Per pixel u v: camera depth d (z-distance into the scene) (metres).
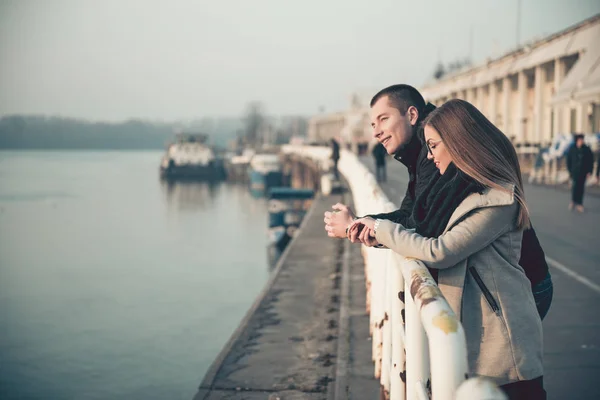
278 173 80.75
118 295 22.30
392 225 2.43
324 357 6.24
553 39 30.70
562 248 10.96
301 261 11.95
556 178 23.27
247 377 5.74
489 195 2.24
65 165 192.62
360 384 5.21
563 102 25.53
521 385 2.26
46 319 18.45
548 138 31.81
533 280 2.48
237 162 108.75
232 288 23.72
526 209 2.29
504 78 37.03
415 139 3.07
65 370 13.66
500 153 2.29
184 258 31.58
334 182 26.81
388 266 3.80
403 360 2.98
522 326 2.27
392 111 3.06
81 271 27.77
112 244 37.41
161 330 17.11
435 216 2.38
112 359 14.40
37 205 64.06
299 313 8.09
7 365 13.88
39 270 27.98
